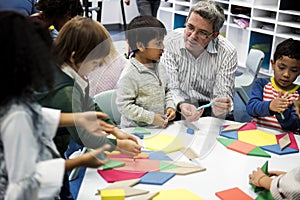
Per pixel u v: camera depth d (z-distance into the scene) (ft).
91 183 3.86
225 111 5.47
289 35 11.82
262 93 6.11
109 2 19.19
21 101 2.76
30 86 2.72
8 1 6.10
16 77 2.60
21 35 2.59
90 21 3.92
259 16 12.67
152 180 3.90
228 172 4.17
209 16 5.49
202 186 3.87
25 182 2.71
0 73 2.57
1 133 2.70
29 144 2.75
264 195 3.75
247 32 12.99
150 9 15.10
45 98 3.58
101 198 3.54
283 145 4.80
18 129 2.68
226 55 5.96
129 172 4.02
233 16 13.32
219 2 13.55
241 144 4.78
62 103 3.69
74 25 3.81
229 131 5.18
